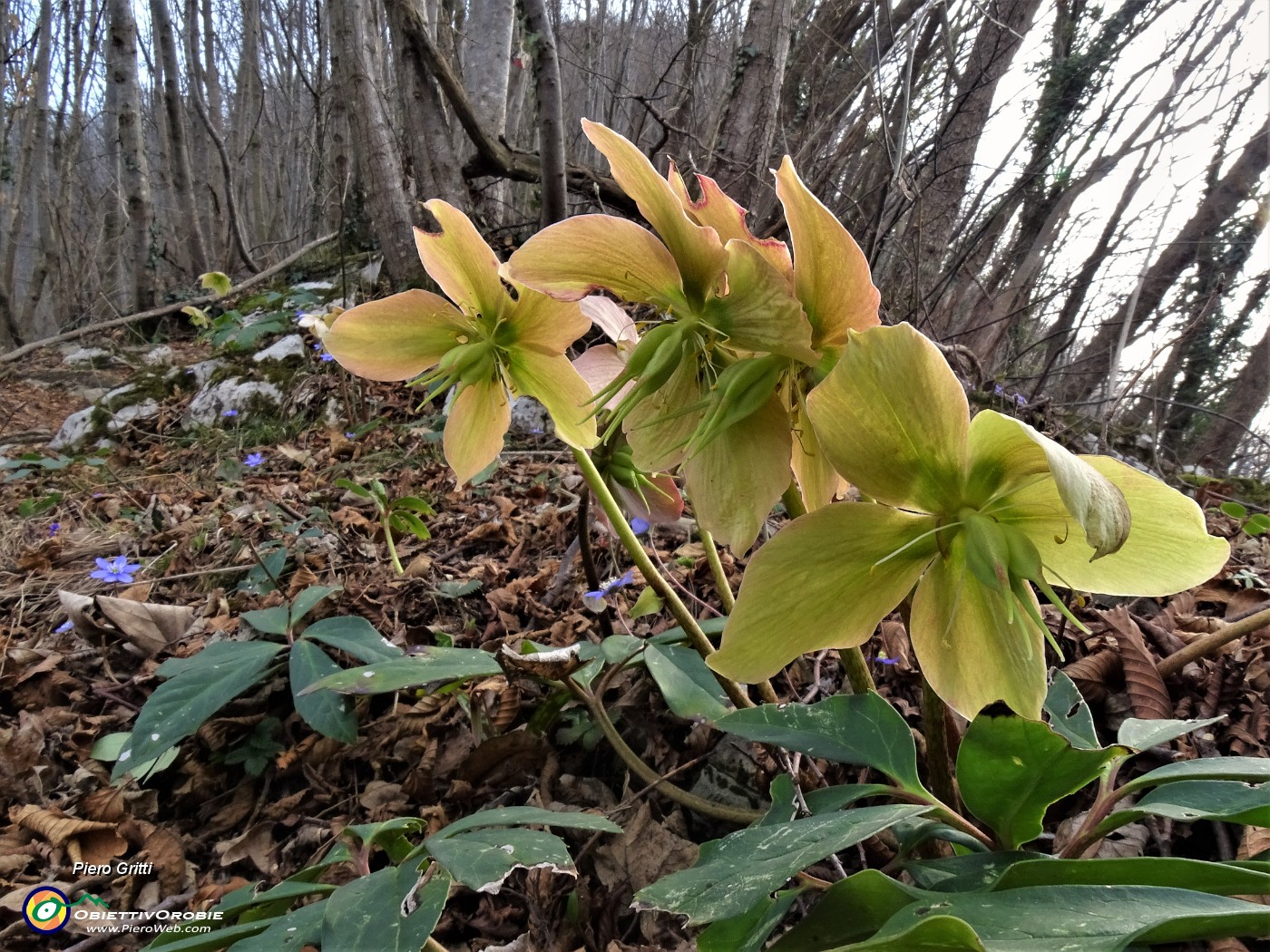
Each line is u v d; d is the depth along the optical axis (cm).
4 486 119
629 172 23
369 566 65
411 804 39
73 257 417
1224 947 24
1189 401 202
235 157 474
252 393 134
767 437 25
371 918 23
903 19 131
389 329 32
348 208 209
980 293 184
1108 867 19
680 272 24
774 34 127
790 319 22
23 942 35
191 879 38
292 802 40
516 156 136
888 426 21
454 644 50
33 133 364
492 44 142
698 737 37
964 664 25
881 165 137
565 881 32
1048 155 178
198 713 36
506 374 32
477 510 77
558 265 24
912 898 20
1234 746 32
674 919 30
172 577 68
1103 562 23
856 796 24
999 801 23
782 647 23
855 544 23
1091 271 165
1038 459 22
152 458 126
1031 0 138
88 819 41
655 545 57
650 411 27
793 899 22
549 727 38
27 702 52
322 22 312
